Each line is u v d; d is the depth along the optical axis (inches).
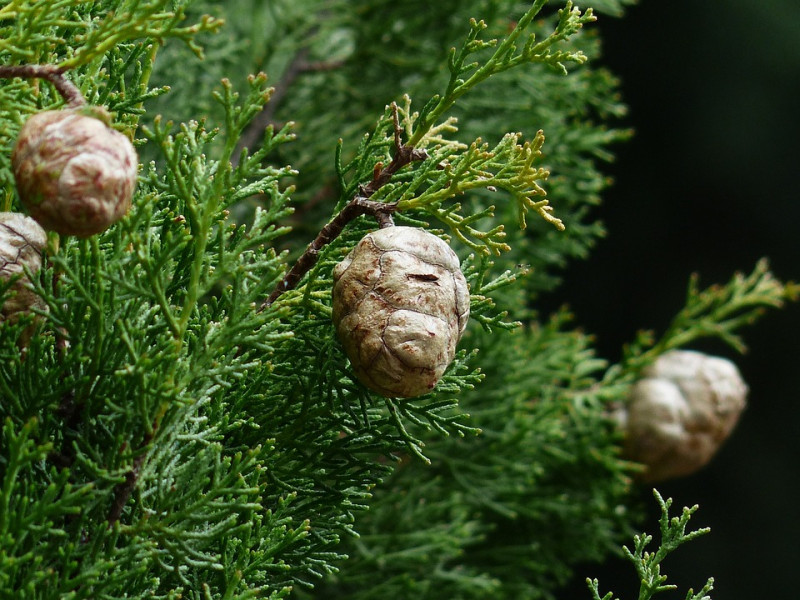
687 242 74.0
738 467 72.1
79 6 21.8
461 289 20.8
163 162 29.6
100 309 20.2
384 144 22.3
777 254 73.9
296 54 37.3
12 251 20.4
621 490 34.0
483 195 33.2
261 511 22.0
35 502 20.1
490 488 31.5
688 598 21.8
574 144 35.8
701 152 73.5
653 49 73.7
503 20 36.1
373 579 30.7
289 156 34.2
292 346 21.8
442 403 21.9
